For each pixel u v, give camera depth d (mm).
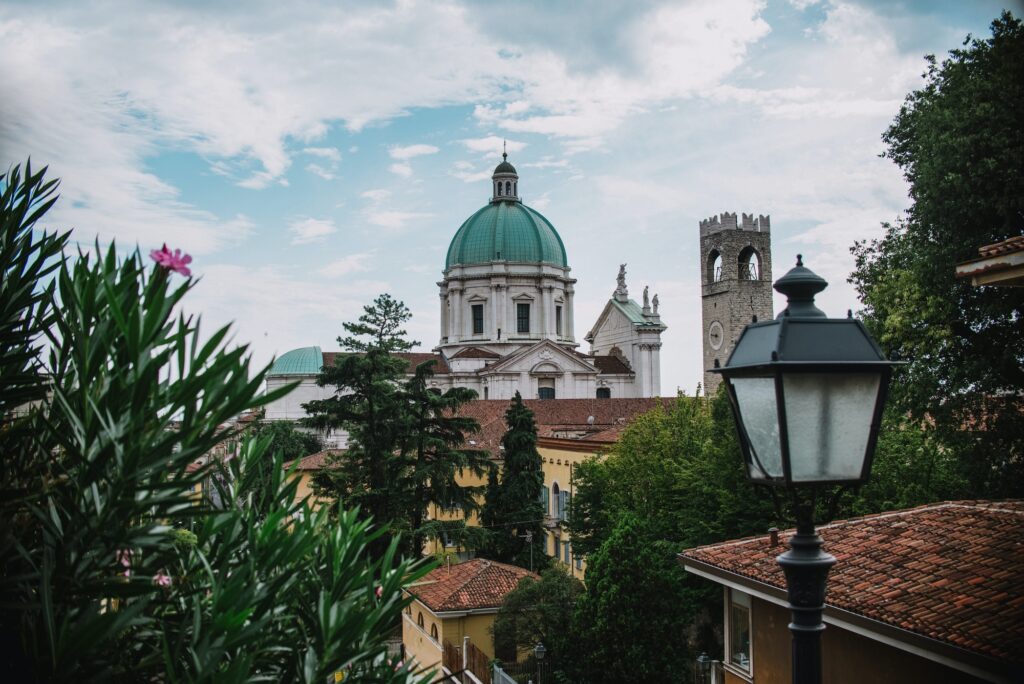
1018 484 34656
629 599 35375
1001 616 13266
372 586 8562
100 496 7047
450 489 53625
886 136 43812
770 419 6148
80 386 7270
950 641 12953
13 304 8359
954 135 35344
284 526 8125
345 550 8688
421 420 54781
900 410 37156
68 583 6910
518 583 42594
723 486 40719
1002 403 35469
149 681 7707
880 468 35250
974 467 35250
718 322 101812
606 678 35281
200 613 7375
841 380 6016
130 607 6805
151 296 6984
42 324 8570
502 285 139875
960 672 13359
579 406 98125
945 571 15758
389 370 53938
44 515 7031
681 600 37531
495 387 126500
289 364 124500
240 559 8484
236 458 9562
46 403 8344
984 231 35219
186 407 6941
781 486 6168
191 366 6918
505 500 63875
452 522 52094
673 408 57219
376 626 8672
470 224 145875
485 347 139000
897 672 14617
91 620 6637
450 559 43906
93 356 7188
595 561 36938
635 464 50625
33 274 8570
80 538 6941
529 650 40750
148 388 6664
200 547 8125
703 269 104750
